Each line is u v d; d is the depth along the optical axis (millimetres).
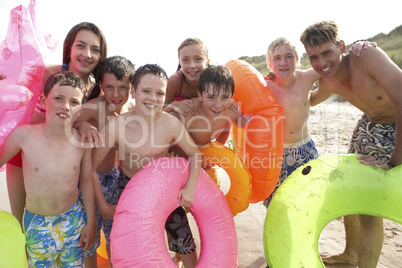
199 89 2553
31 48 2338
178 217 2533
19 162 2535
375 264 2635
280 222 2299
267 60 3354
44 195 2180
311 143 3348
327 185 2420
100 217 2711
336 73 2801
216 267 2252
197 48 3014
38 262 2275
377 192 2312
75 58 2684
